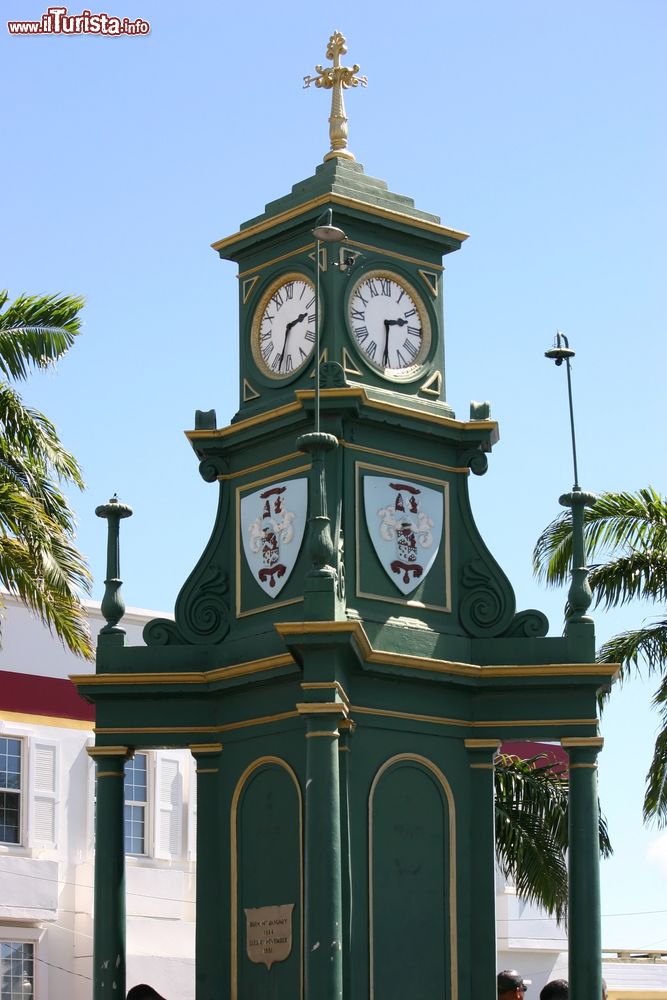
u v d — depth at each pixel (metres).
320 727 23.52
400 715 25.61
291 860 25.27
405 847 25.30
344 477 25.95
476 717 26.30
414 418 26.55
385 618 25.75
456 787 25.95
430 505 26.75
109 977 25.92
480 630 26.61
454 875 25.59
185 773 51.97
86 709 49.81
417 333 27.42
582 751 25.92
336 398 25.81
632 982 52.91
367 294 27.02
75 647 30.44
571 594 26.67
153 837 50.78
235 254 28.03
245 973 25.44
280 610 26.14
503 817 37.00
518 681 26.03
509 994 26.20
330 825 23.20
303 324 26.95
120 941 26.09
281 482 26.56
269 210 27.95
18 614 48.59
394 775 25.47
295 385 26.84
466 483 27.19
